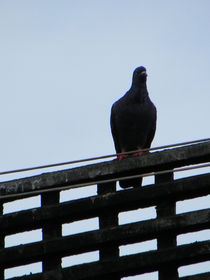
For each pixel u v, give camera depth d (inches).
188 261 409.1
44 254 427.2
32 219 439.8
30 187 448.1
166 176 439.5
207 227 418.0
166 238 420.2
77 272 414.9
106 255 424.2
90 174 446.0
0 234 447.5
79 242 424.5
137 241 423.8
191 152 440.5
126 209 437.1
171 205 429.7
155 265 408.5
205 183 425.4
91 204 436.1
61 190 443.2
